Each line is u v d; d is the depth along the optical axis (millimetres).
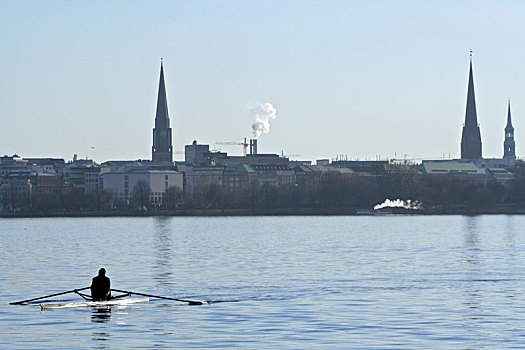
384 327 131000
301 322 135125
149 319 138375
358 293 167375
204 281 188750
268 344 119562
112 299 155875
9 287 178250
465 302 155125
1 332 128500
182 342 121312
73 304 151000
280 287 176875
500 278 193125
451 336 124625
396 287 176375
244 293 167625
